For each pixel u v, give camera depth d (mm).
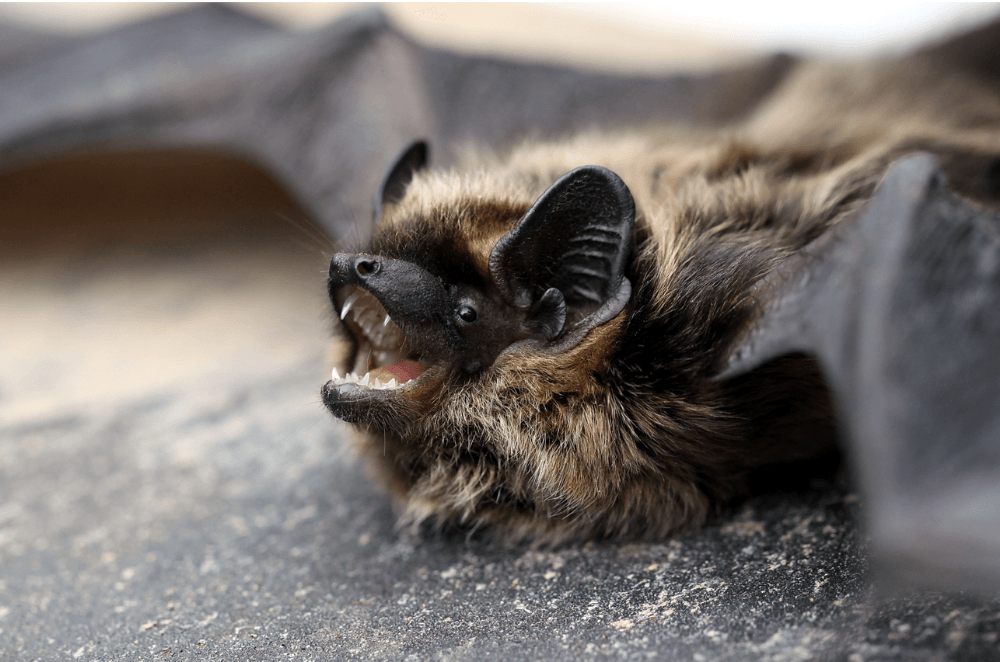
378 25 320
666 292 277
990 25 319
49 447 306
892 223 261
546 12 902
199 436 305
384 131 314
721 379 274
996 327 256
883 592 257
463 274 279
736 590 270
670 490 278
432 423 280
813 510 276
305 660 269
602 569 275
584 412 277
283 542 285
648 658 265
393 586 277
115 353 358
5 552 287
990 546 254
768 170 287
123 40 377
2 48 540
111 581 281
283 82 319
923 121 301
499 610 272
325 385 280
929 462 256
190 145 329
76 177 496
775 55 332
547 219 275
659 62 699
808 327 265
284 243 469
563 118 328
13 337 387
